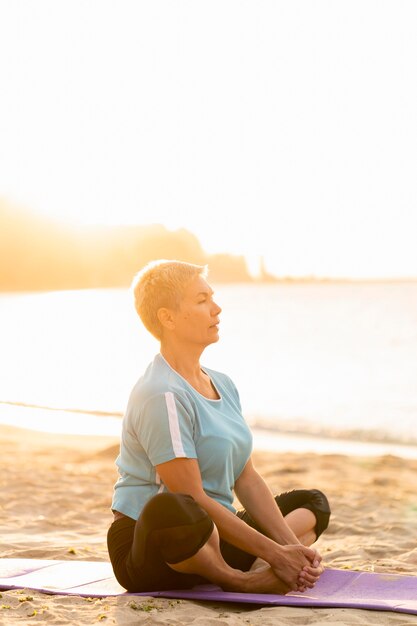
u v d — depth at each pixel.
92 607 3.67
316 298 138.12
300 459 13.02
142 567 3.71
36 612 3.58
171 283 3.87
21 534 6.11
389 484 10.48
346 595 3.84
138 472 3.83
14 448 13.73
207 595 3.74
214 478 3.83
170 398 3.71
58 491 8.36
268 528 3.93
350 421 22.30
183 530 3.52
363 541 5.96
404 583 3.98
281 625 3.36
